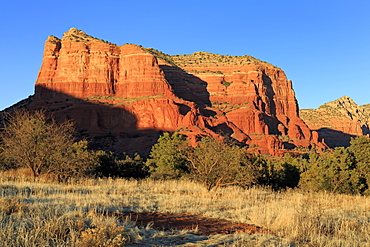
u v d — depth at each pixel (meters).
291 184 35.88
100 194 16.67
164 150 37.84
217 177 23.64
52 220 8.44
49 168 24.14
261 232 9.91
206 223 11.32
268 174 33.06
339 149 29.95
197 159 23.78
